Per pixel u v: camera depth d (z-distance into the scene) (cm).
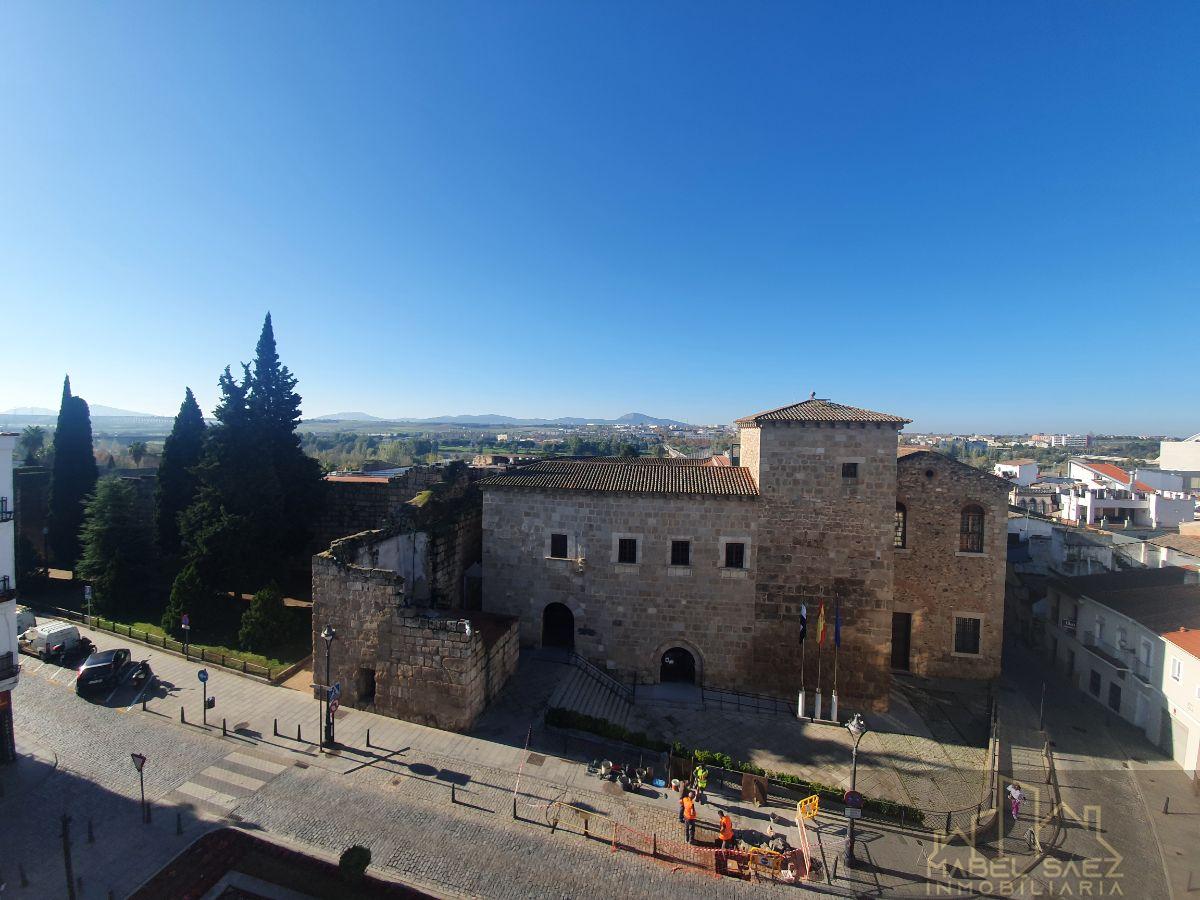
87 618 3609
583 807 2128
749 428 3441
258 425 4059
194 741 2408
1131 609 3334
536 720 2664
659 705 3050
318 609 2770
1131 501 6856
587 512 3300
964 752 2847
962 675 3562
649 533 3247
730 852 1953
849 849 2005
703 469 3566
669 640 3247
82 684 2720
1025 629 4400
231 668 3045
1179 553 4162
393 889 1711
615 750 2495
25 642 3169
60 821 1933
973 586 3531
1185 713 2805
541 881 1794
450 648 2559
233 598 3775
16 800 2036
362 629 2698
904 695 3375
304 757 2328
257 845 1855
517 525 3388
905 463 3581
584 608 3312
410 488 4203
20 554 4222
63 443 4797
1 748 2212
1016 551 5009
